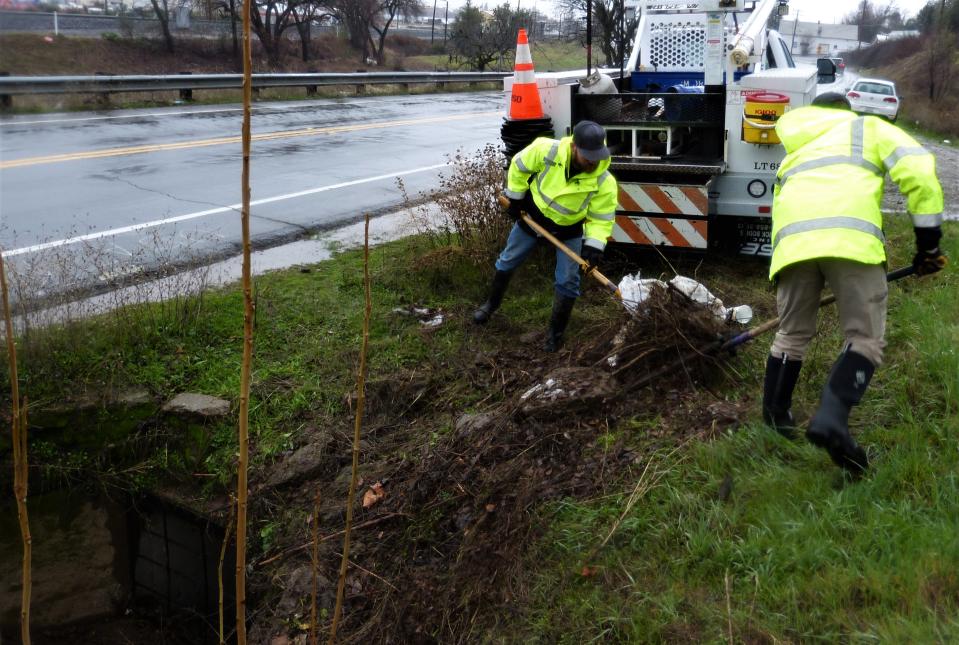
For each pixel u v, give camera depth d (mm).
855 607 2721
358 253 7137
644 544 3223
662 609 2877
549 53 27609
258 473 4547
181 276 6039
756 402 4145
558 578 3221
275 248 7332
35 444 4812
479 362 5227
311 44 33875
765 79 5621
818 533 3020
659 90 7578
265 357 5324
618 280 6301
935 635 2500
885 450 3502
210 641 4117
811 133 3568
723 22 5770
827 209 3332
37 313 5059
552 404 4246
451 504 3957
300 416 4855
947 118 25953
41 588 4363
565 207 5027
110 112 15500
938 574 2730
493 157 6801
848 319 3385
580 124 4906
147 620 4219
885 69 47625
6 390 4797
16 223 7852
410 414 4883
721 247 6645
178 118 15562
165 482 4758
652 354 4477
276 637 3609
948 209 9148
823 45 70750
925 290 5484
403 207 9000
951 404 3752
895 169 3316
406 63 39125
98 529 4703
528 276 6402
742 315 4891
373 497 4223
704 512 3277
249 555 4227
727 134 5828
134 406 4871
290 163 11633
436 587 3553
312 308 5898
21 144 11875
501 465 4031
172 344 5320
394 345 5453
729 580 2941
